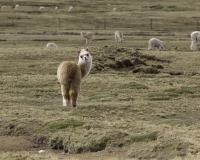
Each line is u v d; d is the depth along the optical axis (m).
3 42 145.25
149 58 104.62
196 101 61.47
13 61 96.50
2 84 73.88
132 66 95.00
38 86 73.56
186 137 38.34
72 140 40.56
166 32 194.88
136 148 37.19
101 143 39.31
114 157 36.19
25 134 44.12
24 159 35.47
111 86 73.38
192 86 75.00
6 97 62.81
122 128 42.75
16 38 160.25
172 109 55.50
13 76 80.25
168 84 77.25
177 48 132.38
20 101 60.72
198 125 46.16
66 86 51.75
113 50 107.56
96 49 108.38
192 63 102.25
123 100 61.72
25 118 47.72
